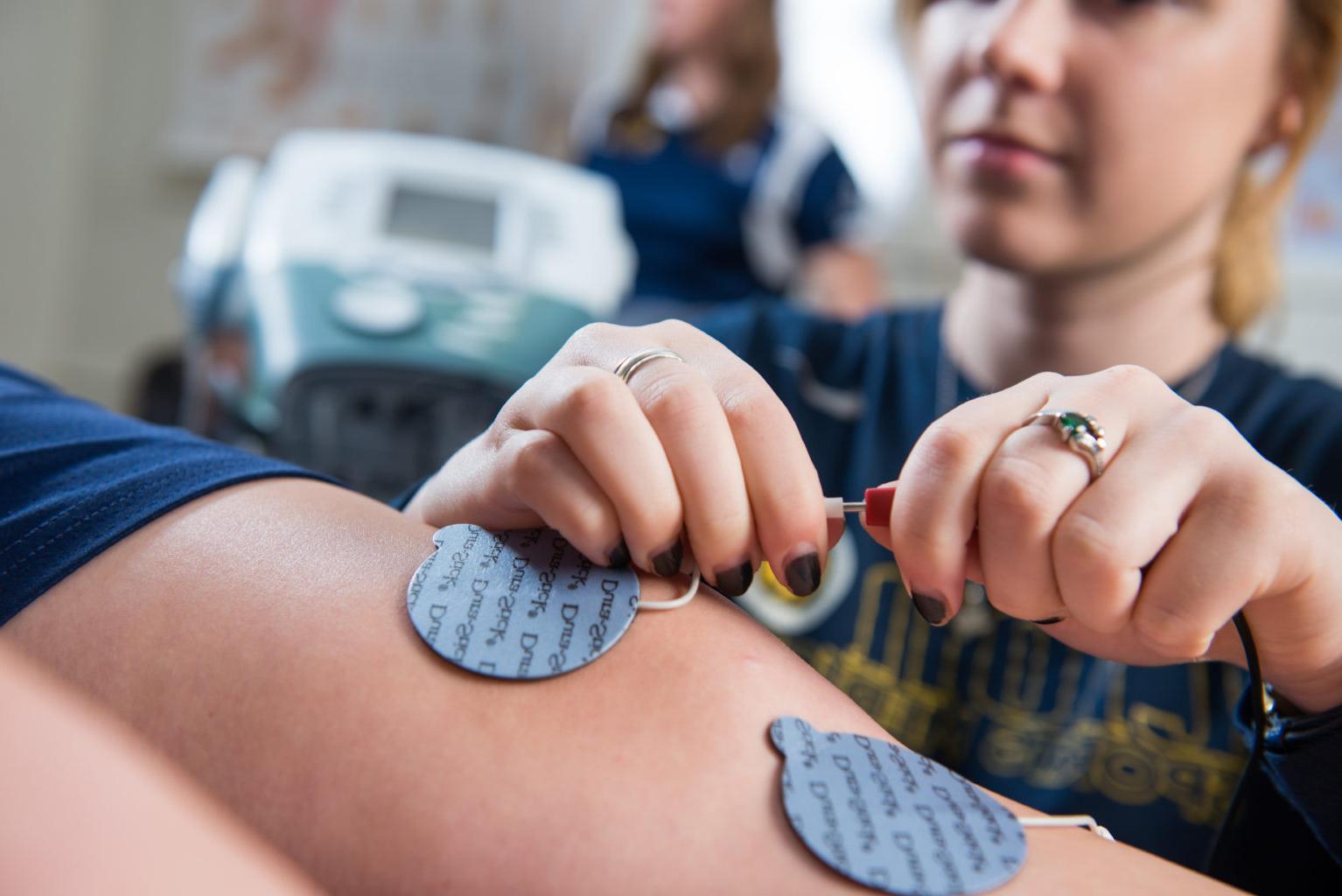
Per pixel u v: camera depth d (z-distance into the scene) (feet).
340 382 2.48
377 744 0.81
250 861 0.41
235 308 2.87
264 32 6.56
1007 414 0.94
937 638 1.78
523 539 0.98
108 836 0.38
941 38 1.84
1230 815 1.10
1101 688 1.68
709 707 0.86
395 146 3.18
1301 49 1.71
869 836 0.79
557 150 6.16
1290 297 4.25
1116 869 0.83
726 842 0.78
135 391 5.06
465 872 0.76
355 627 0.88
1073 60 1.64
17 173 6.99
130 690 0.85
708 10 4.65
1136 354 1.91
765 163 4.63
